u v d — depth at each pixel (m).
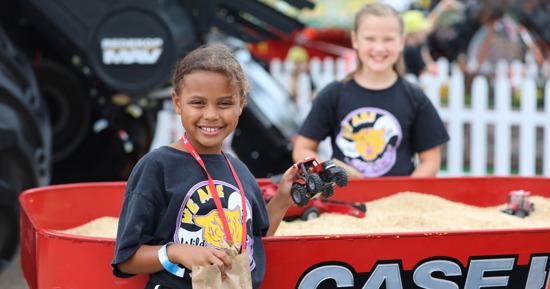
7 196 5.03
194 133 2.80
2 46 5.70
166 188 2.76
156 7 5.68
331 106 4.64
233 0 6.34
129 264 2.71
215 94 2.75
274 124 6.82
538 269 3.12
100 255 2.97
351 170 4.45
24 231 3.62
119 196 4.29
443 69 9.18
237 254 2.67
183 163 2.80
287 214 3.98
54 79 6.76
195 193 2.77
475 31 11.62
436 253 3.02
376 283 3.01
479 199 4.61
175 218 2.75
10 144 5.00
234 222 2.79
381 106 4.59
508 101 8.60
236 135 6.97
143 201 2.72
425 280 3.03
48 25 6.21
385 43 4.54
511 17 11.57
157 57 5.71
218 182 2.82
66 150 6.93
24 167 5.14
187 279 2.69
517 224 3.94
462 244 3.04
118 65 5.75
